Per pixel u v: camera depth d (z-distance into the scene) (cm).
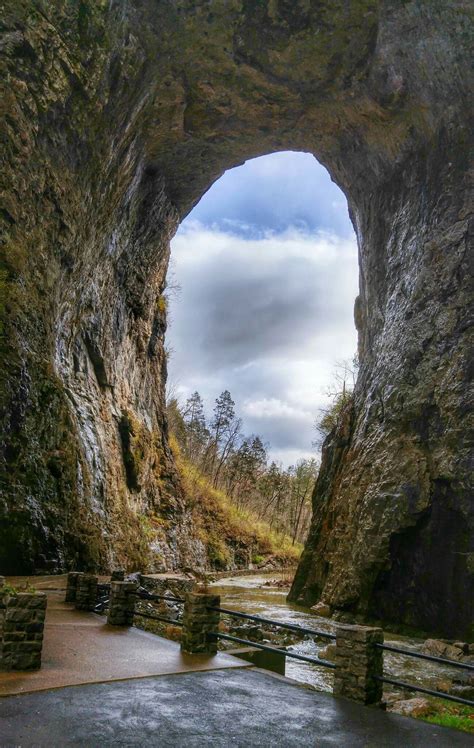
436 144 2228
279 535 6122
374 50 2227
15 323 1672
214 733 544
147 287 3241
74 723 534
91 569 1973
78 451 2102
